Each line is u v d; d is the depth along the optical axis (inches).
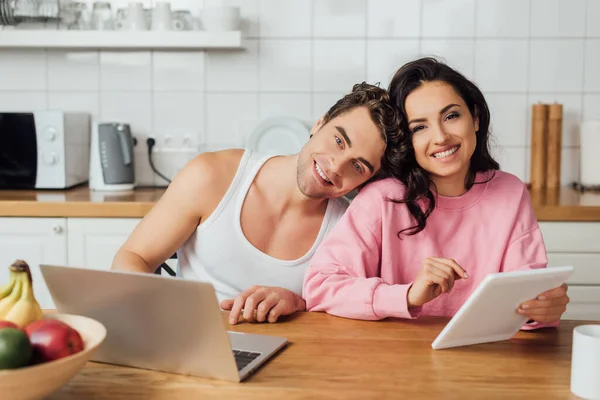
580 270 92.4
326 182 53.8
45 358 31.2
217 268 59.4
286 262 58.3
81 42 105.9
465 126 52.6
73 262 94.0
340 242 54.2
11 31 105.5
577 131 113.3
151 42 105.7
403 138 53.2
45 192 103.1
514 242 56.1
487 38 111.8
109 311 37.3
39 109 114.6
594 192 106.2
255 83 113.6
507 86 112.5
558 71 112.3
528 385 35.6
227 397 33.9
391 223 55.2
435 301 56.5
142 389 35.0
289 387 35.1
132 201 94.1
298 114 113.8
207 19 107.0
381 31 112.0
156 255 59.0
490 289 36.8
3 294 34.9
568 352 41.0
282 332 44.6
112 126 105.9
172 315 35.4
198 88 113.8
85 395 34.2
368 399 33.5
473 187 56.9
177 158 114.8
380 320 47.6
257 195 58.4
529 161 113.7
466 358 39.6
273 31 112.5
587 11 111.3
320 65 112.9
